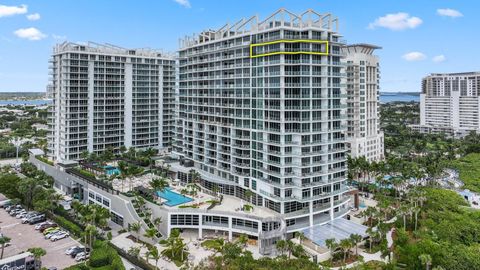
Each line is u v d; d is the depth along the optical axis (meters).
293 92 116.69
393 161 183.12
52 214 133.62
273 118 119.81
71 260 100.75
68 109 189.25
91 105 197.00
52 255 103.88
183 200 131.12
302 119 116.69
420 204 143.50
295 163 118.06
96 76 198.38
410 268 94.12
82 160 193.38
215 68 144.88
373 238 106.12
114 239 115.56
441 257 93.12
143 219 119.69
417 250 95.19
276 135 119.19
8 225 127.06
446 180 189.00
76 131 192.75
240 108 133.25
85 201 154.12
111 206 134.25
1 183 154.00
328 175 122.81
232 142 137.38
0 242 97.12
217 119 146.38
